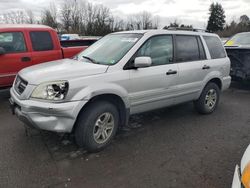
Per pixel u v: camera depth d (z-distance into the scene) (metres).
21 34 6.34
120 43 4.37
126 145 4.05
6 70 6.10
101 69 3.76
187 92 4.93
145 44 4.22
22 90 3.66
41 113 3.36
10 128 4.60
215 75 5.39
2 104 6.04
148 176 3.24
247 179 2.05
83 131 3.57
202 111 5.48
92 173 3.28
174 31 4.76
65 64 4.09
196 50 5.11
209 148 4.01
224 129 4.79
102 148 3.84
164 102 4.61
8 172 3.27
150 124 4.95
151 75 4.21
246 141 4.29
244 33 9.17
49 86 3.36
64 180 3.13
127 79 3.91
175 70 4.59
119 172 3.32
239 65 7.52
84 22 51.50
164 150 3.92
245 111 5.89
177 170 3.38
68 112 3.34
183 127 4.84
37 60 6.56
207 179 3.20
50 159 3.58
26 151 3.79
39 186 3.02
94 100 3.72
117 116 3.93
